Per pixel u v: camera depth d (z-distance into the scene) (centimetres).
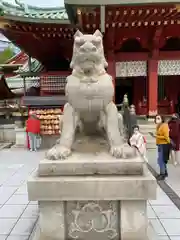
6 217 624
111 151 454
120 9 1277
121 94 2555
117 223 441
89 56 432
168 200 716
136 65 1792
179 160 1164
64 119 477
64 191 415
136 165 429
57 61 2086
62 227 436
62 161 434
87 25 1466
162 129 927
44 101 1580
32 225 578
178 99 2380
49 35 1738
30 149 1531
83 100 454
